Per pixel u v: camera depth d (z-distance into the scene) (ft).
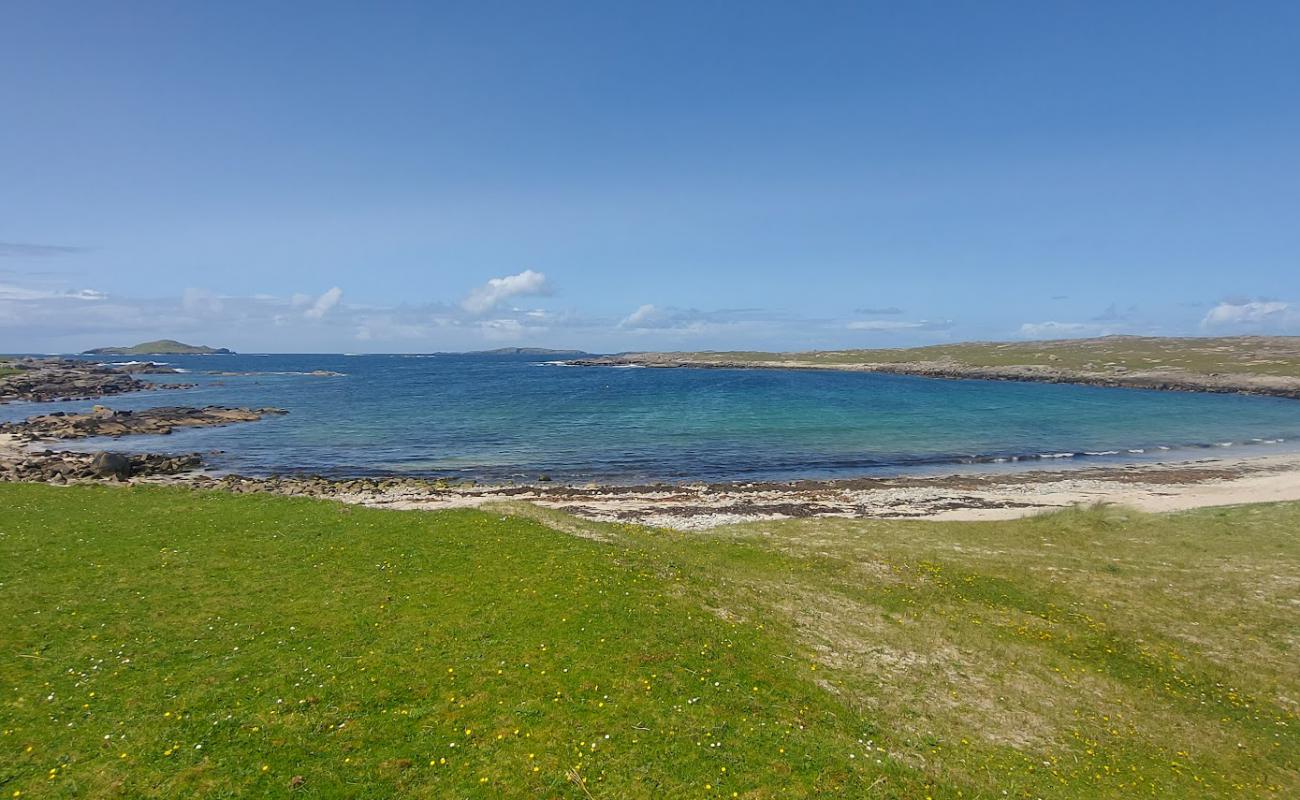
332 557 82.94
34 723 45.96
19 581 71.92
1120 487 179.01
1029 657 69.92
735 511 152.46
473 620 64.34
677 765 45.42
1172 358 600.80
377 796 41.04
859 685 61.05
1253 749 56.85
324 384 591.78
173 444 255.70
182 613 64.80
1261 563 98.84
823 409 363.97
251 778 41.81
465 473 205.16
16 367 567.18
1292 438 271.28
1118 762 53.42
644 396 447.42
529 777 43.19
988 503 161.38
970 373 625.82
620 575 78.64
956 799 45.80
